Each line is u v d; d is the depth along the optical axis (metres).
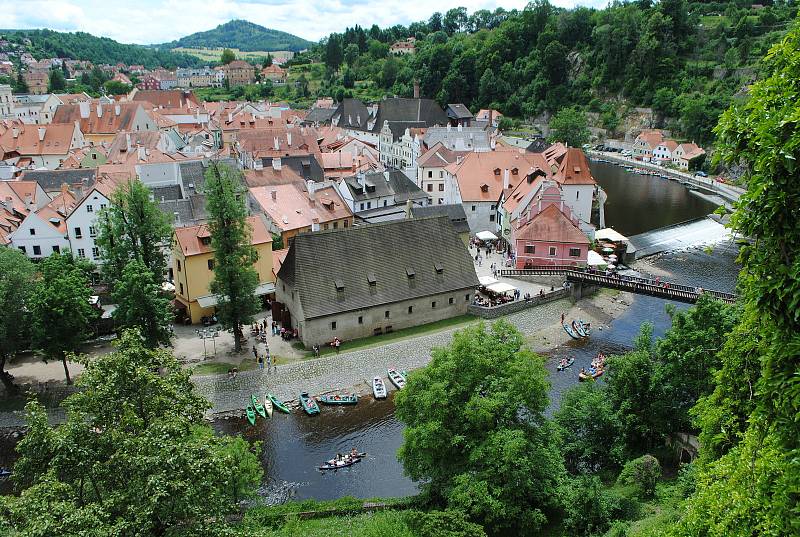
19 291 63.19
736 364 28.62
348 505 46.31
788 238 19.47
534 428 43.50
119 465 27.61
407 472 46.19
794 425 19.69
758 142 20.27
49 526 23.31
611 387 52.22
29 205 106.38
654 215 147.88
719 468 23.50
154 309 64.12
